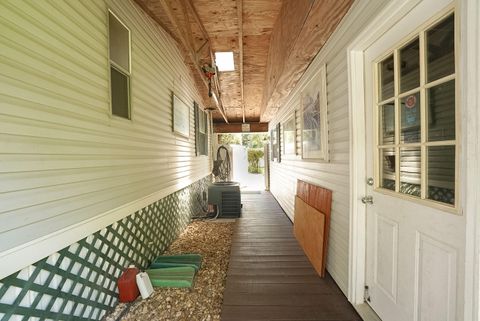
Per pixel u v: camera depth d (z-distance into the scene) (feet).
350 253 6.48
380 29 5.19
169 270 8.48
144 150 8.96
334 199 7.84
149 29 9.57
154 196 9.71
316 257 8.66
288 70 10.38
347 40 6.49
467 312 3.22
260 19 11.00
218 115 28.27
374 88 5.77
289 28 8.69
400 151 4.98
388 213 5.32
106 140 6.57
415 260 4.47
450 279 3.70
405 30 4.62
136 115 8.35
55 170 4.86
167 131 11.51
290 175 15.57
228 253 10.57
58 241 4.86
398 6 4.40
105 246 6.51
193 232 13.62
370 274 6.09
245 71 16.98
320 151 8.96
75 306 5.36
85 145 5.74
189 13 10.14
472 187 3.16
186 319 6.28
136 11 8.48
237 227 14.32
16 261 4.00
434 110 4.07
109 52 6.77
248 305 6.67
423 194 4.30
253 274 8.41
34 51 4.45
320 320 6.02
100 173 6.29
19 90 4.17
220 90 19.29
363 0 5.53
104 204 6.44
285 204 17.72
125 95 7.74
